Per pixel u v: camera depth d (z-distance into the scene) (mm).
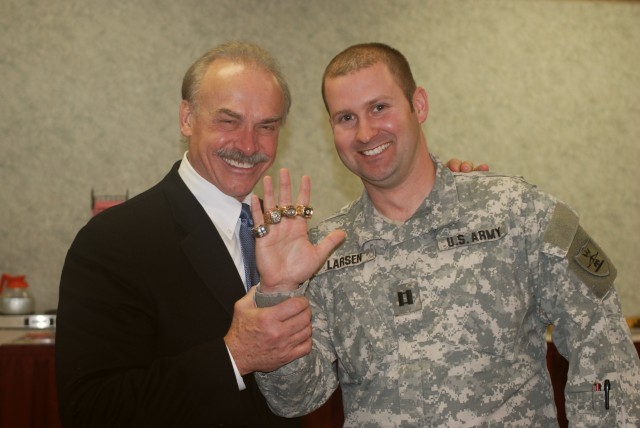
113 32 4312
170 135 4328
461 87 4523
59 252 4250
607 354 1648
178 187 1861
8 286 3953
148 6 4340
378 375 1732
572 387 1654
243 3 4406
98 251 1732
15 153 4246
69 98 4281
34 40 4266
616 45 4648
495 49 4555
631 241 4609
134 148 4309
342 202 4418
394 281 1786
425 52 4508
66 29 4281
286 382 1685
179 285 1744
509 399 1684
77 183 4273
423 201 1840
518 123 4559
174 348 1717
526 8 4586
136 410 1591
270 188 1623
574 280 1692
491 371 1685
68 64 4281
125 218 1793
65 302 1709
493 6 4566
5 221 4230
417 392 1685
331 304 1852
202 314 1741
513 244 1756
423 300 1744
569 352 1690
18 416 3238
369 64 1801
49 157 4266
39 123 4262
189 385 1602
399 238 1814
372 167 1805
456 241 1778
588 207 4594
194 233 1788
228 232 1862
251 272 1872
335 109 1821
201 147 1823
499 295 1722
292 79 4422
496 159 4535
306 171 4406
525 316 1734
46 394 3268
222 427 1623
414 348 1720
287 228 1630
